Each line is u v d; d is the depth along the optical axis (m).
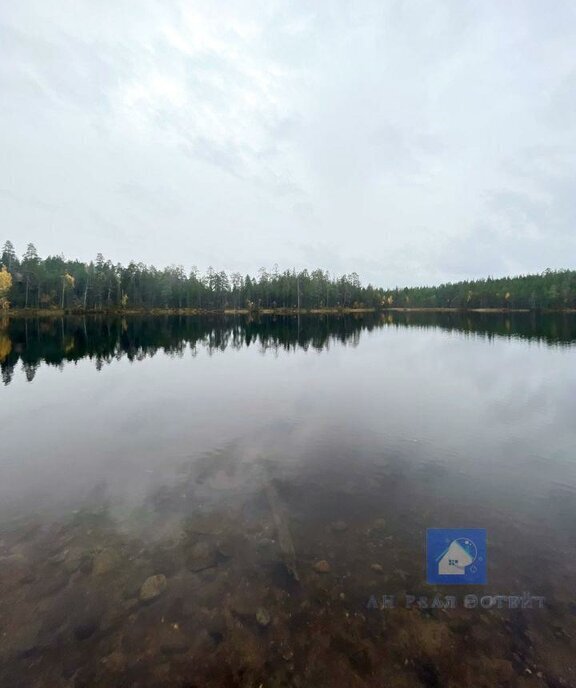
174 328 50.66
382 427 10.63
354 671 3.43
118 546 5.17
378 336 40.81
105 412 12.11
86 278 93.00
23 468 7.87
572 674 3.42
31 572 4.61
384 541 5.33
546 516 6.07
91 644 3.68
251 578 4.56
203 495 6.70
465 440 9.62
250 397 14.09
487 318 81.19
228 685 3.30
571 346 30.89
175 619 3.95
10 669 3.43
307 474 7.59
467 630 3.85
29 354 24.56
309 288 120.12
